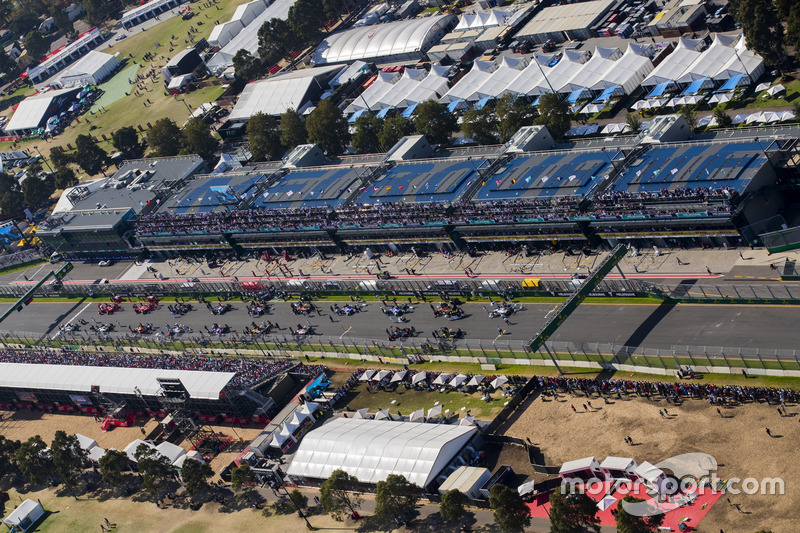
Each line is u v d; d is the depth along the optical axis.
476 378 194.50
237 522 184.00
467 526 157.00
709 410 160.12
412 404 199.00
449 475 169.88
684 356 172.62
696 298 188.88
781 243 190.62
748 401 158.12
